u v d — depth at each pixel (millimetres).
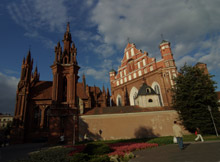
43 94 44812
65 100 33562
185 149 12969
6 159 15672
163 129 30438
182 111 29891
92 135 29203
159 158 10359
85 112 31641
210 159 8703
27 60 46531
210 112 25406
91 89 61688
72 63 33844
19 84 43188
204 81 29219
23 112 40531
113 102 57125
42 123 41719
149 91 39281
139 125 30453
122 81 55969
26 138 39750
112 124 30250
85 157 10586
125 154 11883
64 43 38750
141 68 49156
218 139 18531
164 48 43781
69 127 29141
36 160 11430
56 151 15258
